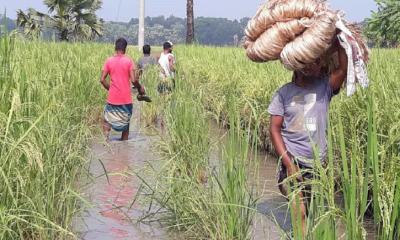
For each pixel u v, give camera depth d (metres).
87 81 12.16
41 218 4.66
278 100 5.12
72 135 6.89
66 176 5.64
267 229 5.56
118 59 10.80
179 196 5.64
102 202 6.46
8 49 6.02
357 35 5.08
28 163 4.92
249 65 14.47
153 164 8.20
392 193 4.10
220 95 11.56
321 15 4.73
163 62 13.30
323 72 5.10
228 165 5.12
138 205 6.39
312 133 5.00
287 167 4.93
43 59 9.11
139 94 11.35
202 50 23.06
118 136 11.46
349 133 6.45
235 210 5.05
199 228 5.41
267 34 4.95
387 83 7.43
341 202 6.33
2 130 4.94
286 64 4.86
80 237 5.36
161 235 5.51
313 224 3.93
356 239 3.64
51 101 6.44
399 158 4.57
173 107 9.10
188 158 6.73
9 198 4.77
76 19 28.73
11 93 5.45
